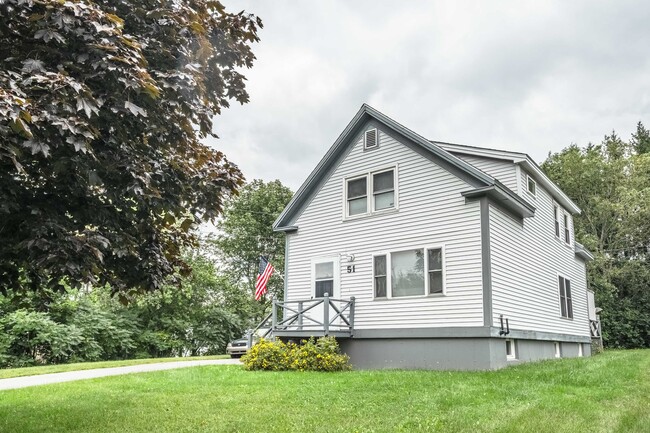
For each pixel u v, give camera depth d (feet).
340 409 21.15
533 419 18.20
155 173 17.42
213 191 19.63
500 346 38.01
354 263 45.06
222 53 20.95
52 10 13.83
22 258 16.44
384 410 20.72
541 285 49.01
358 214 45.88
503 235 41.09
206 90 19.94
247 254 106.52
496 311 37.81
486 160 47.32
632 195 93.50
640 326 89.04
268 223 107.76
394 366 40.73
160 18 17.92
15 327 64.03
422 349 39.52
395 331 41.06
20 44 15.02
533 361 42.78
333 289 46.06
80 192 16.63
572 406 20.62
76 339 68.85
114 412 21.56
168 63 17.94
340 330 42.60
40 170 15.55
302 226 49.93
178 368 40.29
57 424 19.44
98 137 15.12
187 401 23.75
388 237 43.29
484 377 30.14
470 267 38.14
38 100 13.58
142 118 15.92
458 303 38.19
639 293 94.94
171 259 22.41
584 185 100.68
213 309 93.25
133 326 81.66
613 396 23.07
